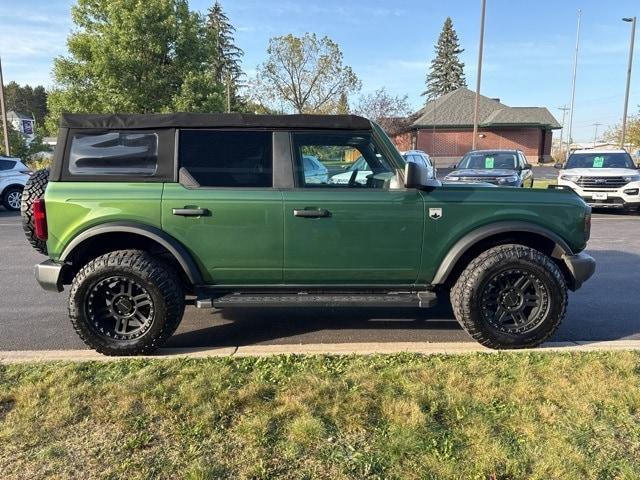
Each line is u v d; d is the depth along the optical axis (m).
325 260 4.25
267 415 3.10
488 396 3.34
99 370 3.77
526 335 4.25
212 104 26.48
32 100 96.94
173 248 4.11
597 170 13.48
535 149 42.84
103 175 4.16
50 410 3.18
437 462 2.67
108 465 2.65
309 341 4.64
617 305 5.79
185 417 3.10
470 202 4.27
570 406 3.22
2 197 15.08
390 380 3.56
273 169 4.23
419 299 4.30
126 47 25.30
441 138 43.44
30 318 5.40
